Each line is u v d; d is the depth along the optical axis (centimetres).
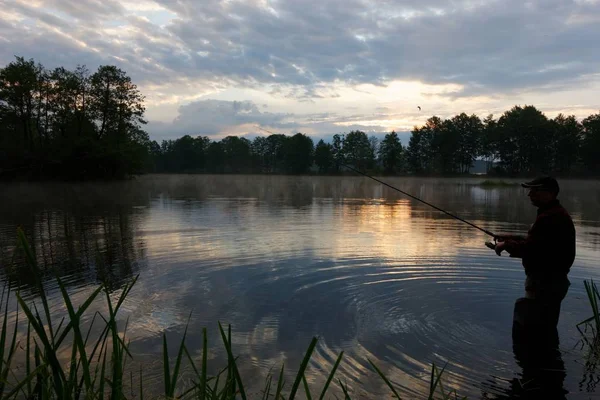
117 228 1019
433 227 1065
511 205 1845
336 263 648
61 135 4484
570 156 8031
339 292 502
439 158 9331
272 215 1343
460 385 293
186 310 436
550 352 347
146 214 1345
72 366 173
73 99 4372
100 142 4378
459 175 8906
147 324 397
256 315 424
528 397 279
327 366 320
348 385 292
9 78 4062
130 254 710
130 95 4525
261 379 297
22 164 3922
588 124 7688
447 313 436
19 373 295
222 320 410
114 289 505
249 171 11438
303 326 397
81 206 1642
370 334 380
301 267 623
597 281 563
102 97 4406
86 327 387
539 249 395
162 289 507
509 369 318
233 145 11506
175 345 352
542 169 8275
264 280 552
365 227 1057
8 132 4281
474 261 662
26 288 504
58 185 3628
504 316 430
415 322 411
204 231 978
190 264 638
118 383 178
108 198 2108
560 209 400
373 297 486
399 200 2142
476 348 355
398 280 557
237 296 483
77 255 701
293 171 10094
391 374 309
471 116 9338
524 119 8144
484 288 522
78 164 4188
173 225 1077
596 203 1995
